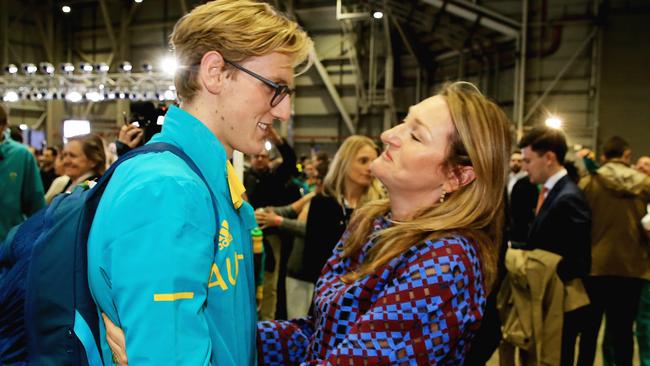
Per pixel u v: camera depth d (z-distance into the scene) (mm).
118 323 729
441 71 10672
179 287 664
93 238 736
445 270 829
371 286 903
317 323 1015
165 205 672
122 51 12836
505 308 2277
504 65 9195
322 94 11805
